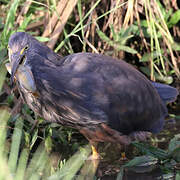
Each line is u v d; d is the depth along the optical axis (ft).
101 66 31.91
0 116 33.94
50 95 30.94
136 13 38.88
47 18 39.45
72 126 32.65
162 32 39.29
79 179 30.12
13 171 26.55
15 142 27.71
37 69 30.81
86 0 41.01
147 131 35.17
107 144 36.37
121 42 38.14
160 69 43.06
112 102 31.68
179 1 44.06
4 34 36.45
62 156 33.71
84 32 40.06
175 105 42.42
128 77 32.76
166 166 32.27
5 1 41.11
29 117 35.37
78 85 30.71
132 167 32.32
